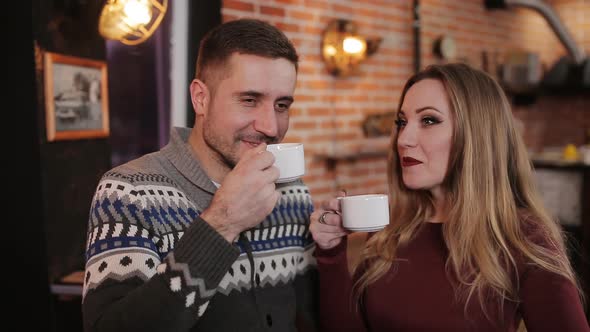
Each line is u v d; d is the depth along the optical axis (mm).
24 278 2047
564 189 4051
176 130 1215
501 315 1206
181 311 850
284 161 1056
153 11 2215
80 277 2104
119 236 976
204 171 1141
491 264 1220
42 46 1991
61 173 2092
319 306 1336
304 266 1323
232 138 1107
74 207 2166
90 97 2205
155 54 2422
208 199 1132
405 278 1333
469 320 1224
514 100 5715
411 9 4230
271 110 1100
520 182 1374
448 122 1325
